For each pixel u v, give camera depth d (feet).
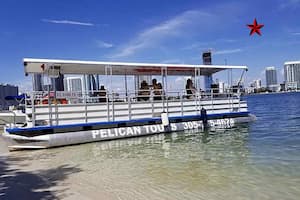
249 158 35.01
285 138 49.52
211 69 65.16
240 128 62.80
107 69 57.00
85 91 52.90
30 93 47.11
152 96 56.95
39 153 42.83
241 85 68.23
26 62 46.73
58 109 48.70
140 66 55.42
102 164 34.19
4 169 33.45
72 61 49.03
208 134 55.67
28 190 25.16
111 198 22.62
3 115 83.56
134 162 34.76
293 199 21.66
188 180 26.86
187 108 60.59
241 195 22.63
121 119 53.67
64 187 25.70
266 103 198.29
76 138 48.34
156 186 25.34
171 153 39.47
